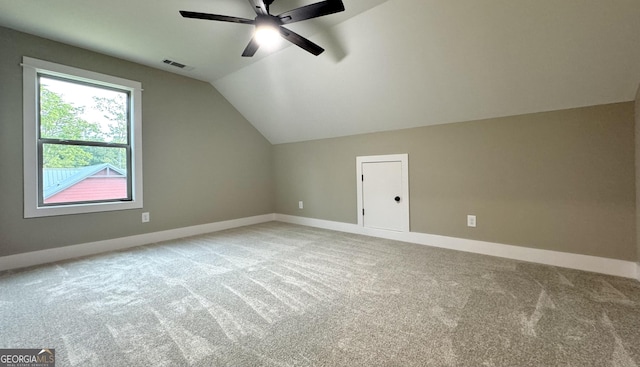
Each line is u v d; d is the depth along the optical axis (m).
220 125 3.98
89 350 1.28
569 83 2.12
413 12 2.09
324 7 1.69
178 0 2.04
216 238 3.46
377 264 2.44
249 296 1.83
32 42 2.49
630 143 2.05
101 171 2.95
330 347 1.29
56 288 1.97
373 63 2.63
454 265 2.39
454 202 2.89
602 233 2.17
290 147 4.50
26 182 2.46
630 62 1.85
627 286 1.90
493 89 2.40
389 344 1.31
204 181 3.80
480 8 1.90
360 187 3.66
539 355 1.21
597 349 1.25
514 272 2.20
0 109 2.35
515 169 2.53
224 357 1.23
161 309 1.66
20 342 1.34
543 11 1.79
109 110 3.00
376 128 3.41
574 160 2.26
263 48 2.81
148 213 3.24
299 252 2.83
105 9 2.13
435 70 2.45
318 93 3.29
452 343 1.31
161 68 3.30
